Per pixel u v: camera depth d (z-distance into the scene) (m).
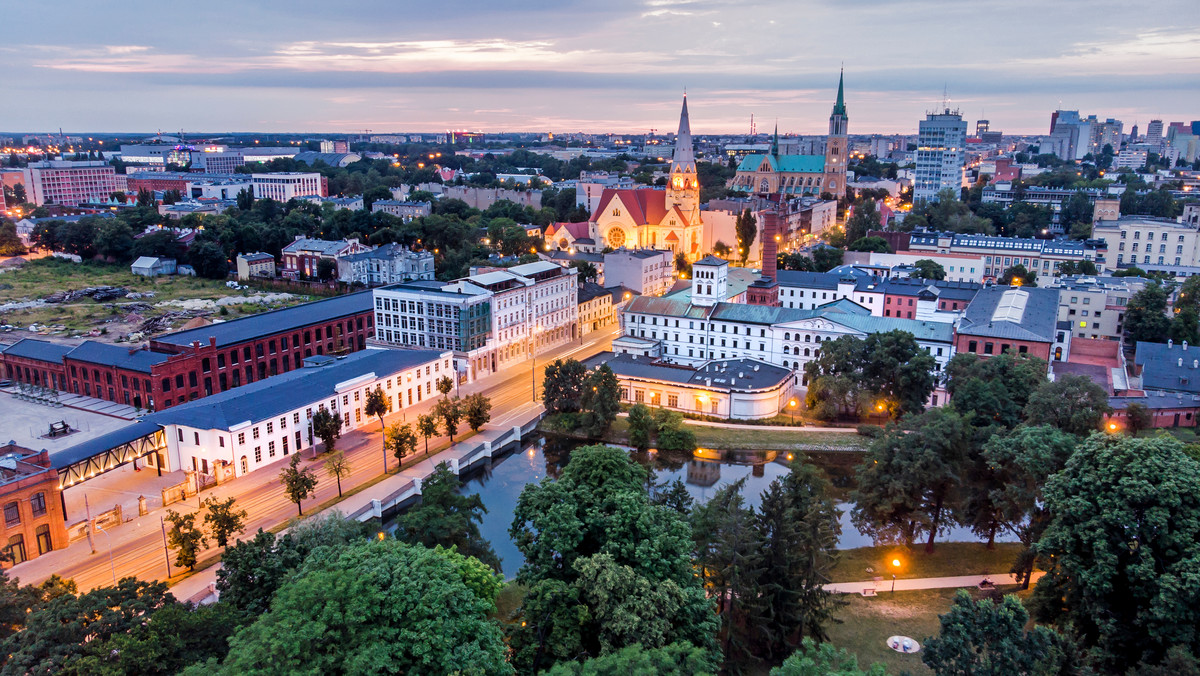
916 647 74.94
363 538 78.75
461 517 83.88
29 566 95.06
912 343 147.12
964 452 99.88
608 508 71.94
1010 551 97.69
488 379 178.62
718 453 137.38
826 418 149.38
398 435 122.44
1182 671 53.03
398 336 185.50
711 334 178.75
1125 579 64.06
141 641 54.03
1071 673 55.38
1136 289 195.12
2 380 168.75
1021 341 151.88
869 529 102.12
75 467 106.94
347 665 48.78
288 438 130.62
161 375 144.12
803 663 50.72
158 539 102.06
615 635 59.47
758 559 71.81
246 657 47.78
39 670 51.44
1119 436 70.94
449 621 52.69
